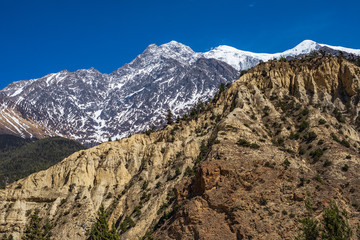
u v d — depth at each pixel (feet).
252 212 238.27
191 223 243.19
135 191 363.76
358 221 231.50
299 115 372.99
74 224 341.82
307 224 183.21
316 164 301.84
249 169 265.34
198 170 277.23
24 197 385.29
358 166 286.66
